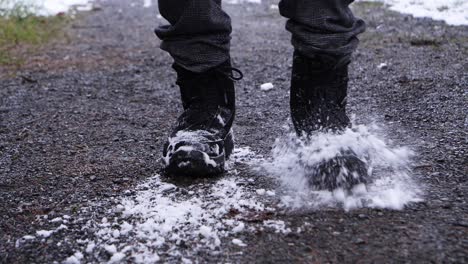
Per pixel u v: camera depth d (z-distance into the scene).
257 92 2.75
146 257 1.17
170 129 2.18
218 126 1.62
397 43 3.75
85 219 1.37
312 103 1.52
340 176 1.39
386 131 1.96
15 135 2.21
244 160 1.73
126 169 1.72
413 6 5.53
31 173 1.74
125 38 4.97
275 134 2.02
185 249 1.20
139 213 1.38
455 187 1.43
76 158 1.87
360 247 1.16
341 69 1.52
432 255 1.11
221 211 1.36
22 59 4.04
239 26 5.27
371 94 2.50
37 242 1.27
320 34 1.46
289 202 1.38
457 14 4.87
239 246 1.20
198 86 1.61
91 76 3.39
